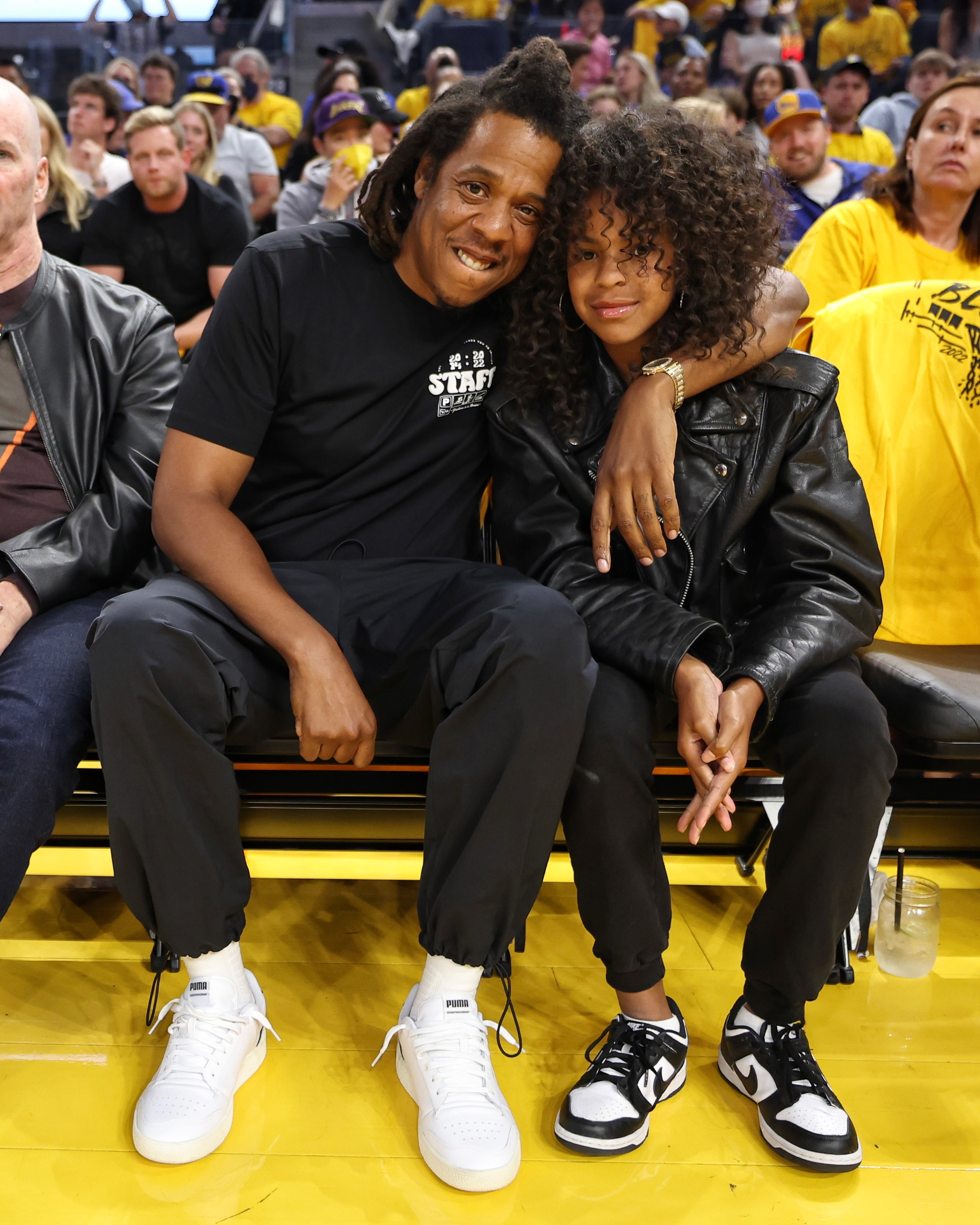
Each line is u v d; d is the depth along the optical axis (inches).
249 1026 46.4
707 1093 48.2
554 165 48.0
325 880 66.4
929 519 63.9
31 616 52.0
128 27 179.3
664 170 46.9
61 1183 41.3
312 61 186.9
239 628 46.3
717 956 58.9
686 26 195.8
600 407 52.7
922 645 62.5
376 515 53.4
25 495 56.5
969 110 85.7
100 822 55.2
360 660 49.8
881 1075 49.8
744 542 53.1
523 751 41.5
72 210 124.1
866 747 43.2
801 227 135.4
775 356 52.3
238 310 49.6
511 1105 47.0
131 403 58.5
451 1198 41.4
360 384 50.9
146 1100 43.5
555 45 48.8
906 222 92.0
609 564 48.6
